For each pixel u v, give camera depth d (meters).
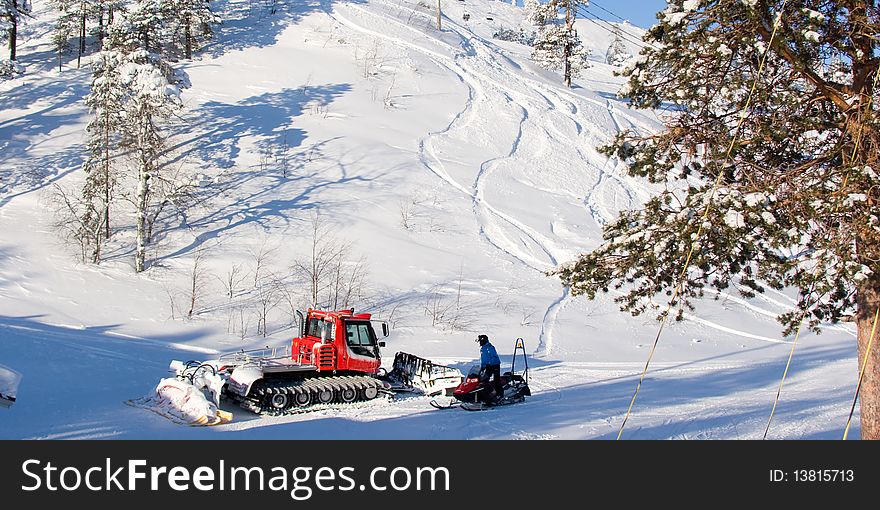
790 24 8.96
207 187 36.41
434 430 12.04
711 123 10.01
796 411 14.52
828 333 30.42
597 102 65.69
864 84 9.52
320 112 48.00
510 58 75.50
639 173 10.22
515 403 15.23
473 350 23.61
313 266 28.08
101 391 14.38
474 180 43.19
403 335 24.66
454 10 126.50
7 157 36.22
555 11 73.69
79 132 40.16
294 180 38.44
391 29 70.12
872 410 9.70
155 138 29.77
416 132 48.31
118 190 33.88
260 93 50.22
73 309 23.77
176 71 33.72
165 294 26.41
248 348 22.09
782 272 8.93
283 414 13.45
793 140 10.02
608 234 10.46
